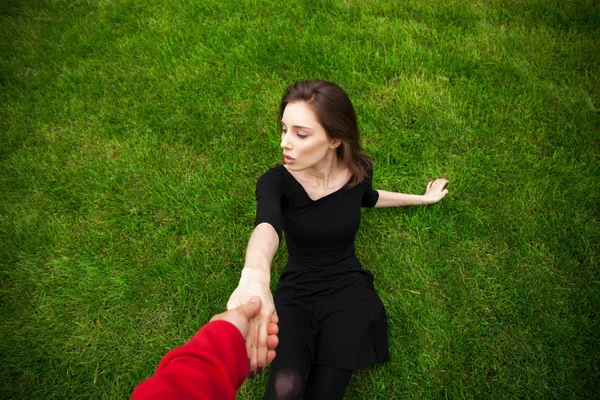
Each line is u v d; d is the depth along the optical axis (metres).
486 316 2.27
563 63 3.22
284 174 1.80
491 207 2.61
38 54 3.55
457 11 3.61
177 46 3.51
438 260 2.43
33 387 2.10
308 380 1.74
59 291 2.41
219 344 0.86
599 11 3.50
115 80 3.35
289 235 1.89
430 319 2.25
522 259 2.41
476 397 2.04
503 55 3.30
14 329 2.28
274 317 1.20
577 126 2.89
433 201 2.54
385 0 3.74
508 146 2.84
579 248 2.41
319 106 1.56
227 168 2.82
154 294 2.37
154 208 2.69
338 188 1.86
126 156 2.90
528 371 2.08
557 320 2.21
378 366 2.13
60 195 2.76
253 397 2.06
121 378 2.14
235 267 2.48
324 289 1.85
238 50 3.39
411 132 2.93
